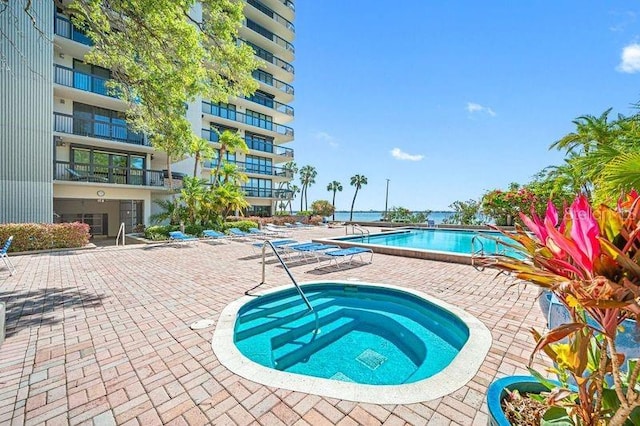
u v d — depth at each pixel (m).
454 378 2.68
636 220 1.13
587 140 11.90
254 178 28.59
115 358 3.08
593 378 1.24
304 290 6.05
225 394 2.49
